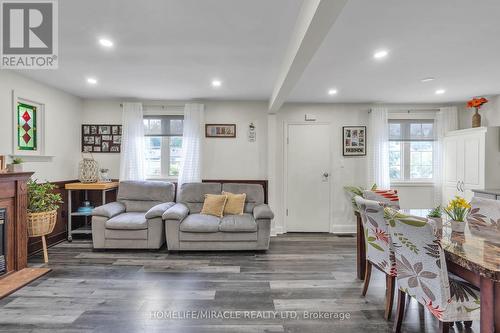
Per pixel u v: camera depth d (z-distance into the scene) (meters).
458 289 1.65
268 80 3.56
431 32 2.22
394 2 1.80
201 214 3.95
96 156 4.65
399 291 1.89
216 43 2.48
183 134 4.54
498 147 3.79
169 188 4.27
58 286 2.62
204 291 2.53
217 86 3.85
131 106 4.52
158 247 3.63
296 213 4.80
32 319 2.07
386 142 4.61
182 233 3.56
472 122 4.22
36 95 3.62
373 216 2.11
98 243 3.60
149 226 3.62
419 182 4.74
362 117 4.78
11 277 2.76
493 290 1.32
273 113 4.59
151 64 3.00
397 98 4.41
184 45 2.53
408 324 2.05
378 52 2.62
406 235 1.66
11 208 2.86
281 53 2.69
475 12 1.92
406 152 4.80
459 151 4.23
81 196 4.53
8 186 2.82
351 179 4.78
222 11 1.96
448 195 4.48
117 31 2.27
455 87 3.78
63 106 4.16
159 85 3.80
